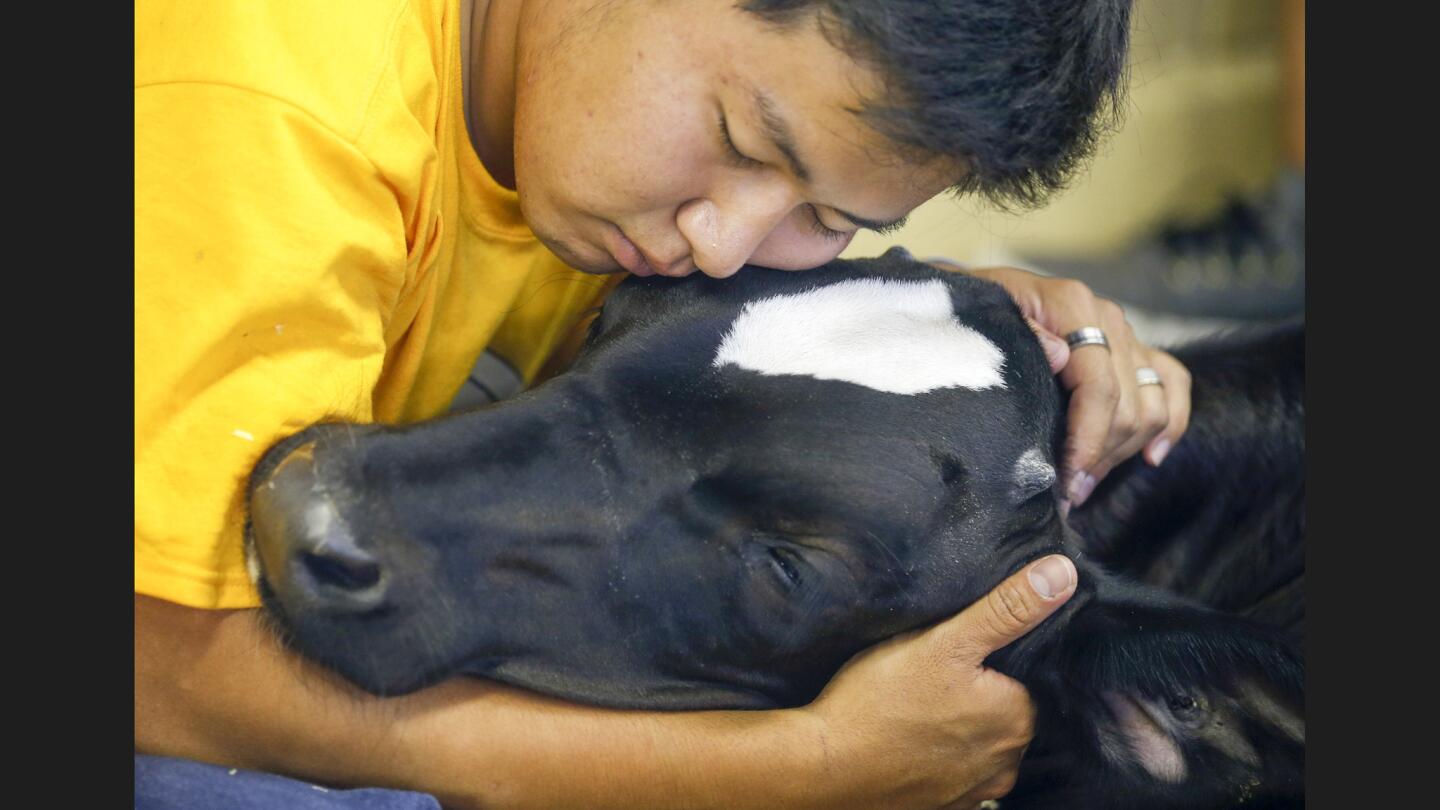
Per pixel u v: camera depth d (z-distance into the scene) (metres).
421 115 2.43
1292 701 2.40
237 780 2.22
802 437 2.30
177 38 2.24
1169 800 2.52
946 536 2.38
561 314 3.10
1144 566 3.11
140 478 2.16
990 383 2.46
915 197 2.23
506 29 2.54
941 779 2.53
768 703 2.52
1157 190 5.20
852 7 1.98
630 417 2.32
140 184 2.20
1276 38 5.46
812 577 2.34
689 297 2.42
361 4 2.31
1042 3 2.06
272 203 2.18
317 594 2.07
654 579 2.31
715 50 2.08
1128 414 2.90
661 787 2.40
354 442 2.15
